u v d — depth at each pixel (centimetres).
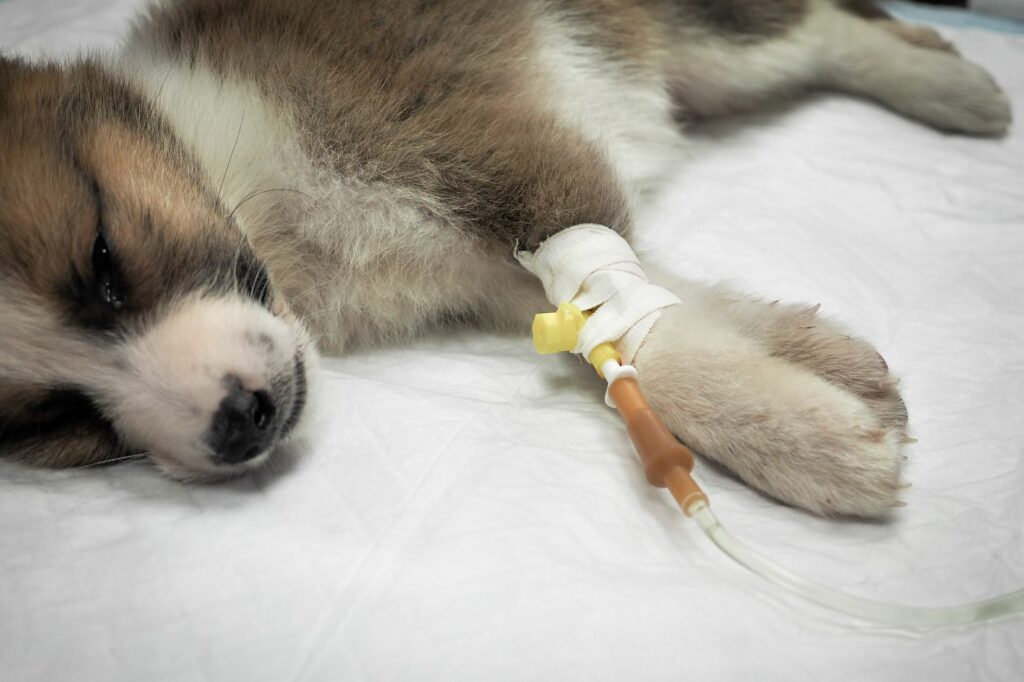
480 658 29
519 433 35
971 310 39
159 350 33
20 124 34
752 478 33
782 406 33
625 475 33
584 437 35
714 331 35
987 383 37
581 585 30
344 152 37
